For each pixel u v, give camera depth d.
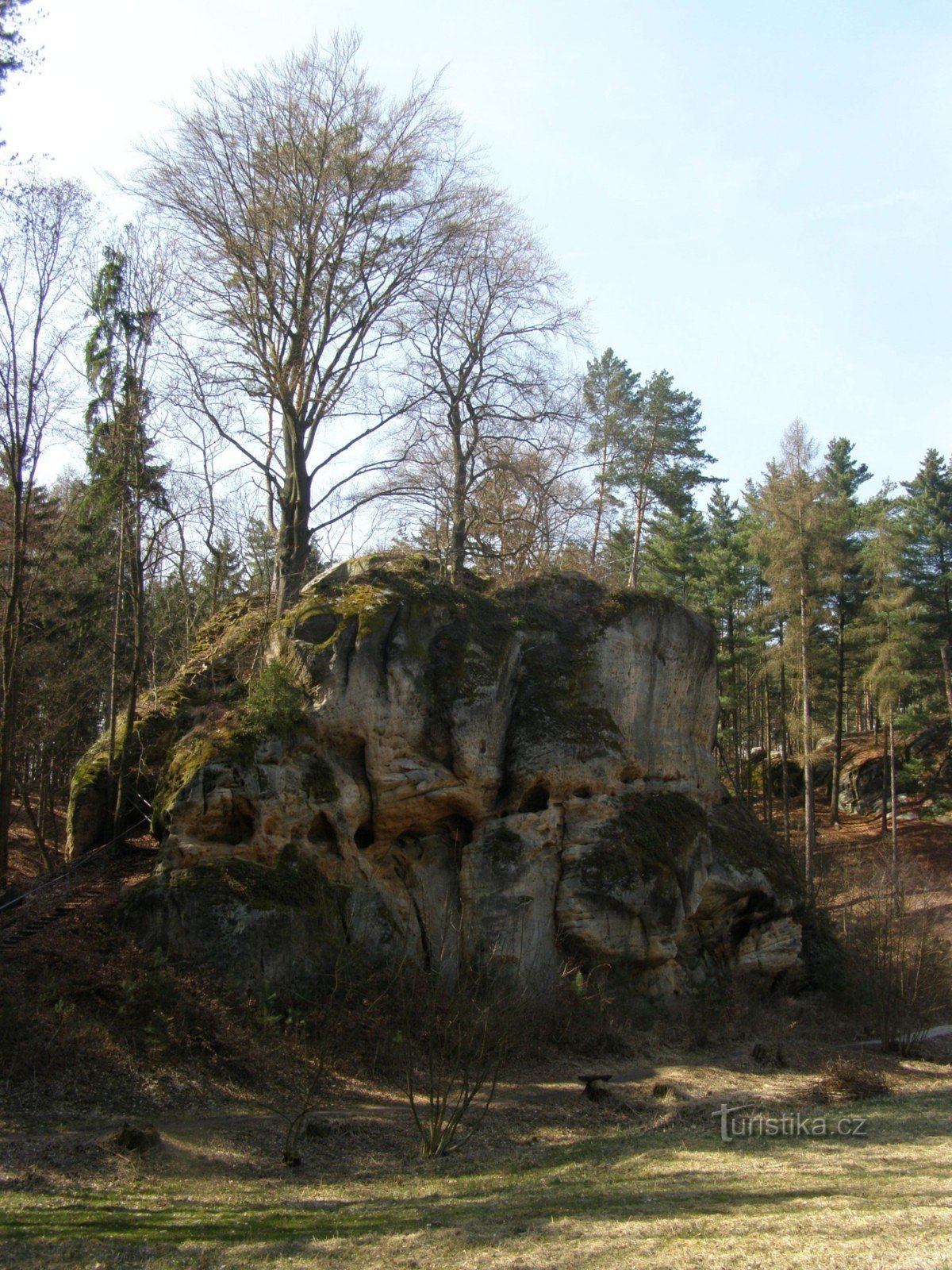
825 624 41.75
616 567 44.81
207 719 21.27
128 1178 11.96
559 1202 11.80
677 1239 10.08
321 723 20.92
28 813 27.05
